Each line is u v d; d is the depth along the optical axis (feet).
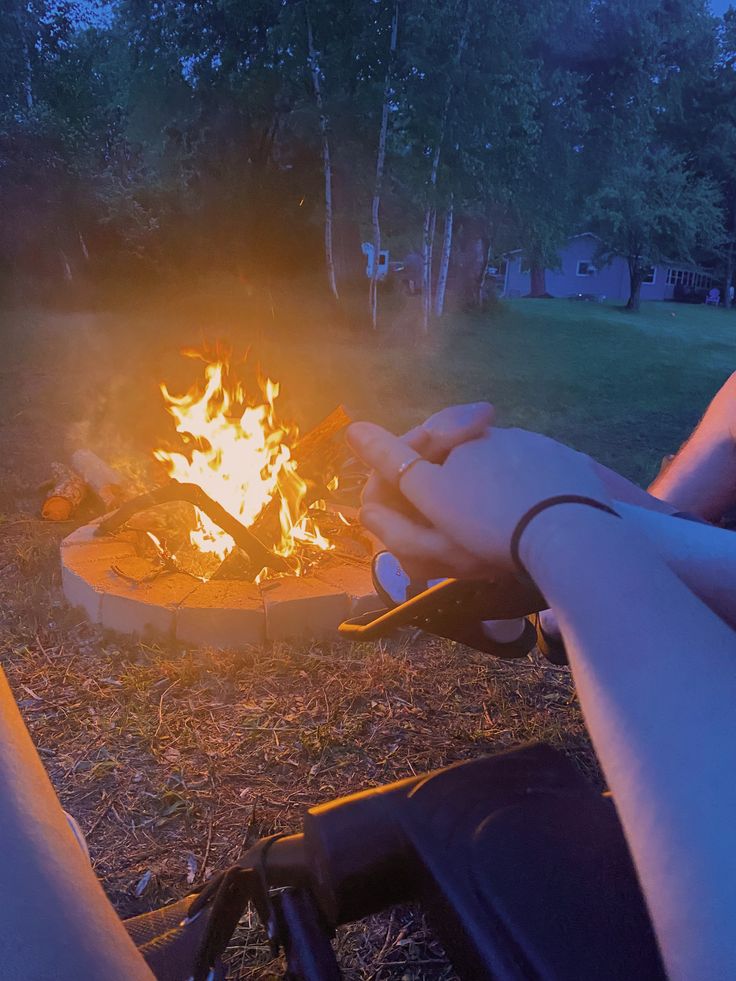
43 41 89.76
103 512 17.71
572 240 141.08
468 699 10.42
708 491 4.27
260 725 9.71
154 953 3.08
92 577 12.17
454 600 2.15
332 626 11.76
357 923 6.59
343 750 9.30
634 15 78.84
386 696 10.41
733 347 78.07
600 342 72.43
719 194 123.85
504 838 1.95
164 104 74.02
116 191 73.20
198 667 10.79
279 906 2.55
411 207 76.23
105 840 7.80
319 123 63.00
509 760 2.23
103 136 81.92
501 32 61.98
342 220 75.41
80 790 8.50
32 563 14.11
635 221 110.93
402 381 42.27
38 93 86.58
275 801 8.43
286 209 74.79
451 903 1.87
